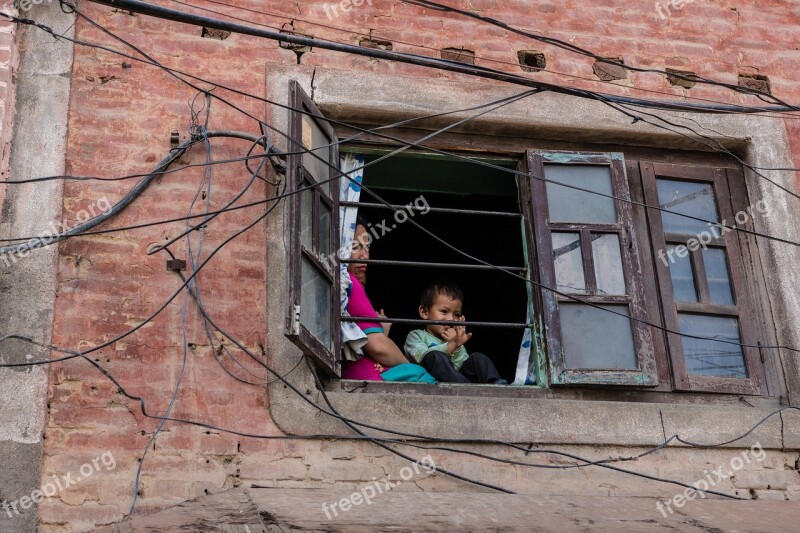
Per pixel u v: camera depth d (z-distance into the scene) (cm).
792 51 809
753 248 742
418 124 727
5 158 656
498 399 657
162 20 718
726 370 704
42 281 636
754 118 772
